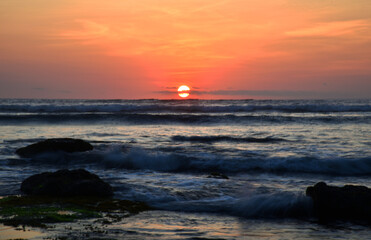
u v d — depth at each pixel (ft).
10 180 43.09
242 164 54.49
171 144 73.10
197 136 80.89
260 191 38.93
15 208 30.78
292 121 118.93
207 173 51.55
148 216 30.53
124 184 41.27
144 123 118.73
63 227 26.13
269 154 60.95
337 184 44.11
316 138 82.17
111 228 26.48
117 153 59.88
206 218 30.63
